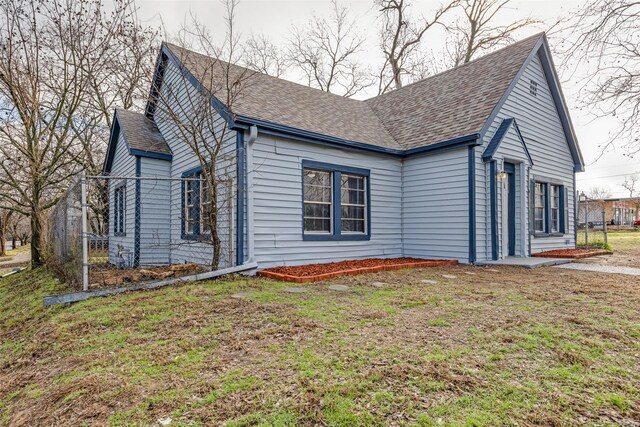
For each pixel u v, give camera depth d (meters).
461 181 8.44
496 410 2.13
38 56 9.97
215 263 6.69
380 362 2.76
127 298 5.06
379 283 5.95
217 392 2.39
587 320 3.77
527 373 2.59
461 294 5.03
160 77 9.56
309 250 7.91
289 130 7.36
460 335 3.35
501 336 3.30
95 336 3.63
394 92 13.48
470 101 9.51
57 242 8.64
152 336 3.54
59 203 8.30
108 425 2.11
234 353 3.03
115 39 9.63
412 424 2.01
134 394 2.43
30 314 5.23
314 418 2.08
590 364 2.74
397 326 3.61
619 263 8.62
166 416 2.16
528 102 10.12
